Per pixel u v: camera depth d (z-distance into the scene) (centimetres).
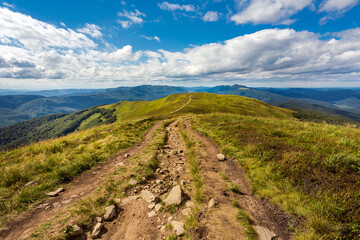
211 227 411
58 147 1091
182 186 632
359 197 439
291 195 504
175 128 2153
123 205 523
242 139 1071
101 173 785
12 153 1077
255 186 585
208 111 8169
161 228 426
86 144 1213
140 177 689
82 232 412
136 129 1923
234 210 475
